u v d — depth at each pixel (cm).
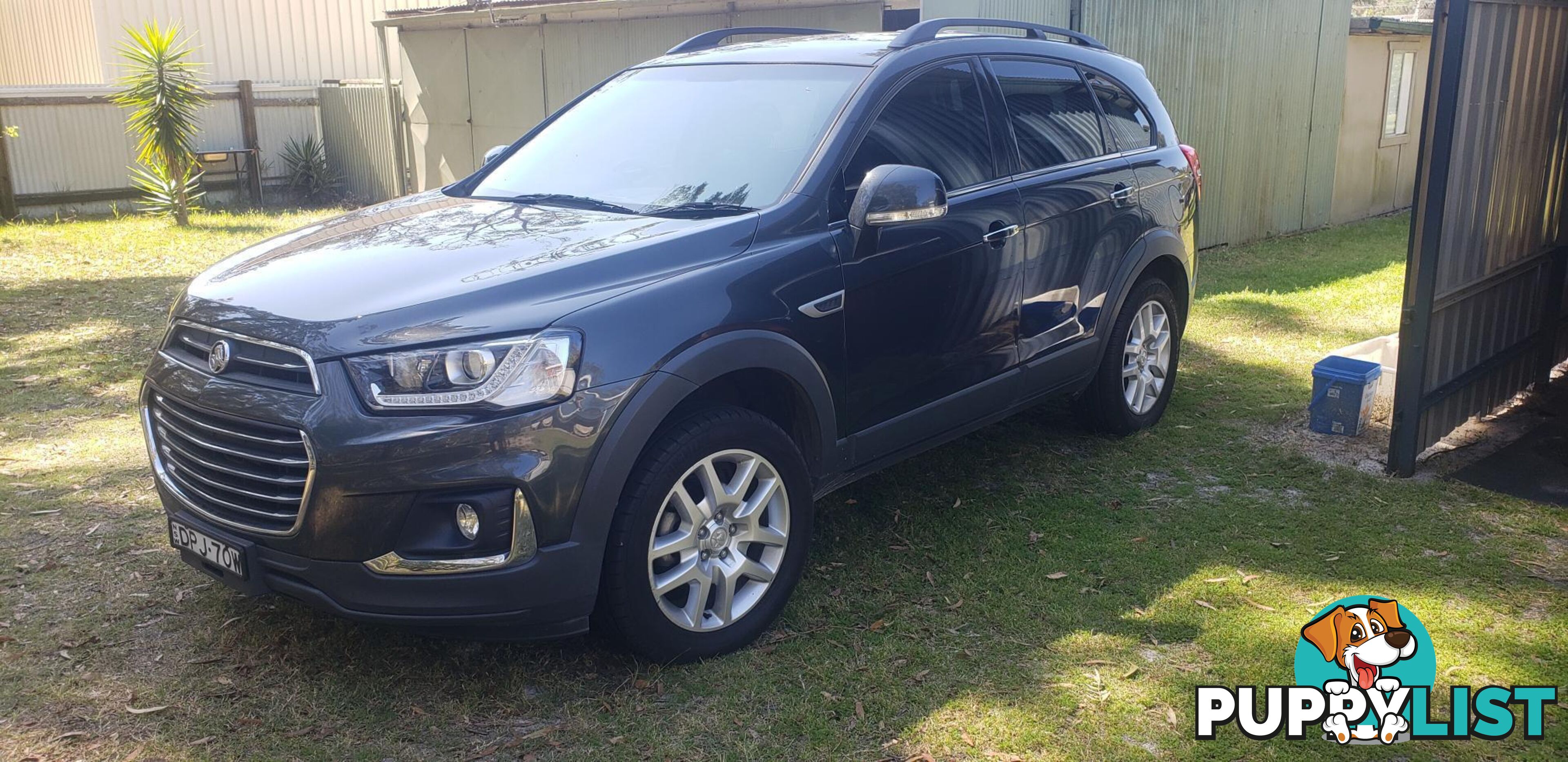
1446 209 441
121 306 827
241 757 278
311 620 345
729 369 312
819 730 290
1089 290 463
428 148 1438
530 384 277
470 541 278
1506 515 427
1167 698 304
